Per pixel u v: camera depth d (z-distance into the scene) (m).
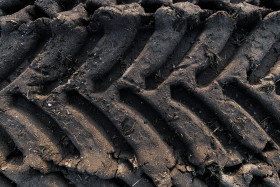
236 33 2.50
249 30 2.50
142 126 2.41
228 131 2.44
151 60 2.43
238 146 2.44
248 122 2.42
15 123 2.43
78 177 2.41
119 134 2.44
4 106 2.44
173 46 2.44
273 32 2.48
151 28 2.46
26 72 2.45
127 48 2.46
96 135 2.42
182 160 2.41
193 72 2.42
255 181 2.43
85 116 2.43
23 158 2.42
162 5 2.46
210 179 2.42
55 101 2.42
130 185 2.39
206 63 2.44
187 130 2.41
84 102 2.45
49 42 2.46
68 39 2.45
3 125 2.43
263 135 2.43
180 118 2.41
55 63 2.45
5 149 2.45
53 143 2.43
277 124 2.46
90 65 2.43
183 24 2.44
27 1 2.56
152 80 2.45
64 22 2.43
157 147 2.40
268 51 2.48
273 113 2.44
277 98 2.44
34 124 2.44
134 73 2.42
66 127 2.42
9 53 2.47
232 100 2.43
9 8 2.55
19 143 2.42
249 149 2.43
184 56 2.45
